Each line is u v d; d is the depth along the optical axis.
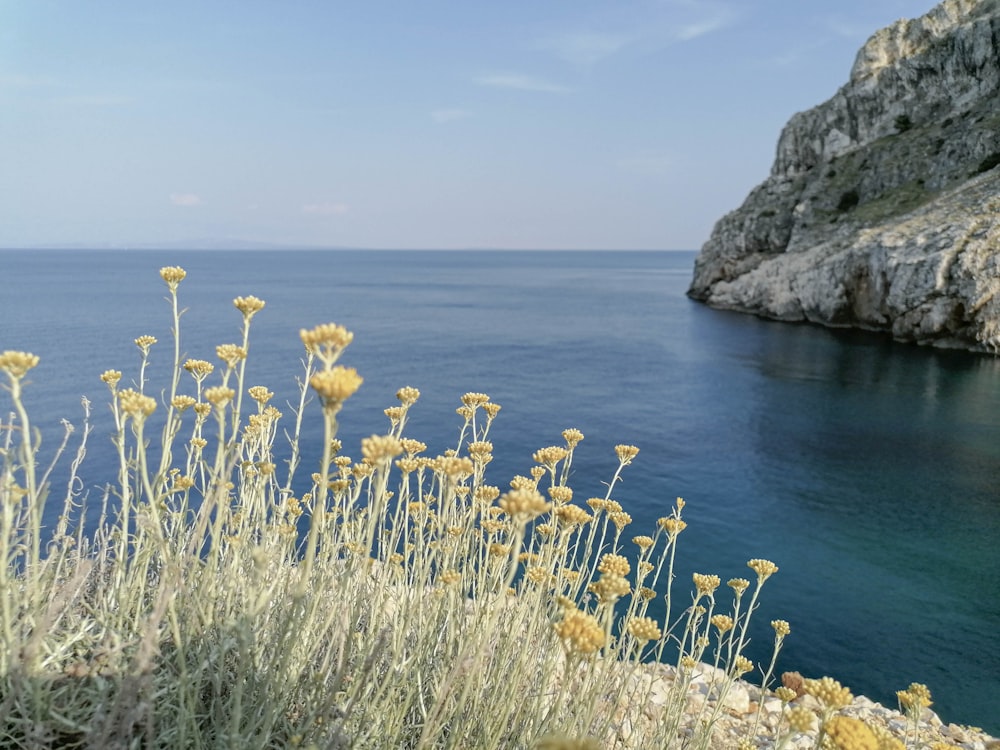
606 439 28.09
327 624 2.69
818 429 30.06
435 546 3.51
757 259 82.81
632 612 3.37
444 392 36.59
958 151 64.75
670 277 187.50
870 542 17.77
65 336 49.41
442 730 2.69
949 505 20.69
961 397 35.16
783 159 92.19
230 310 75.06
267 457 3.77
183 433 18.83
